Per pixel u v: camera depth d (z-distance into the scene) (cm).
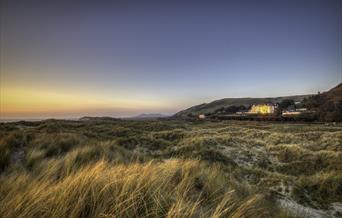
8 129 1664
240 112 11531
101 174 321
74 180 270
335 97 8831
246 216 279
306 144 1797
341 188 775
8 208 205
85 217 210
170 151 1371
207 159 1202
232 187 480
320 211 641
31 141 913
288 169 1176
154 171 381
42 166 502
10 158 615
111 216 201
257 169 1082
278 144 1784
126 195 243
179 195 276
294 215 448
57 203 214
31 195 231
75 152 664
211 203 319
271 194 690
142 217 213
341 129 3319
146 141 1616
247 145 1702
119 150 974
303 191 771
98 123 3469
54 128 2102
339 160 1170
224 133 2489
